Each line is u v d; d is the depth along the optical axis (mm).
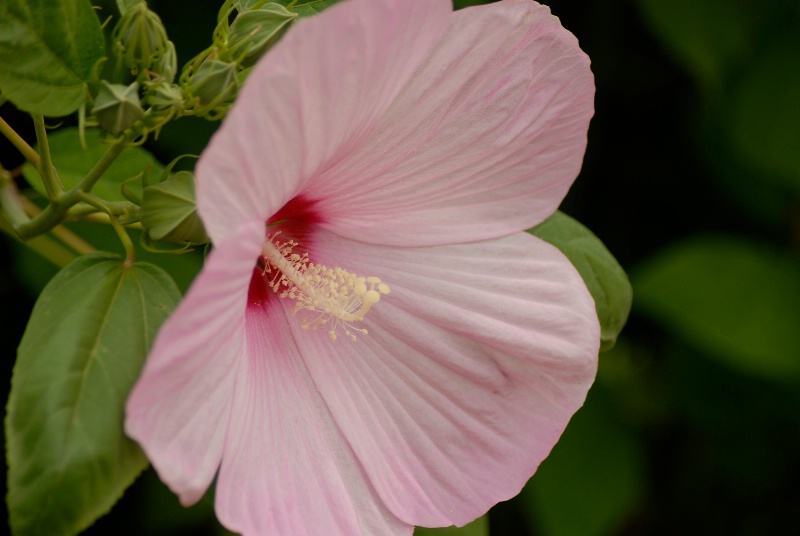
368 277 802
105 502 732
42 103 760
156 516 967
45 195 838
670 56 1015
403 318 801
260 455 761
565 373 798
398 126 776
